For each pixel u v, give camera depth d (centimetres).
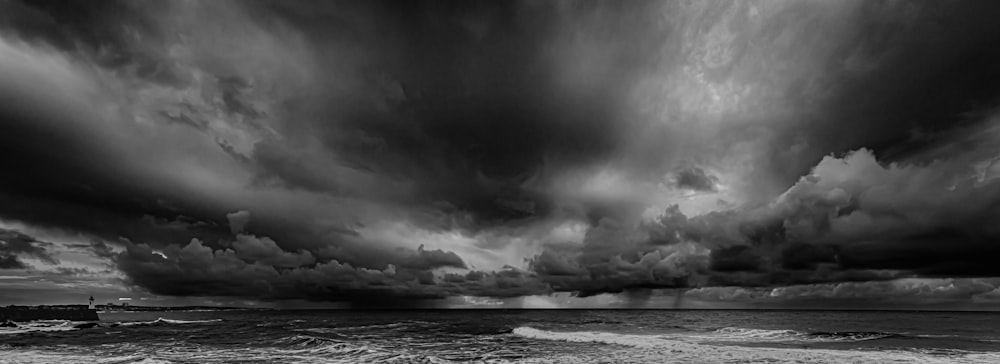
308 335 4103
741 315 9425
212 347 3066
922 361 2164
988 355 2366
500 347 3008
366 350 2795
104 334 4319
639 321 6844
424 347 3058
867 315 8844
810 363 2166
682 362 2233
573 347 2962
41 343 3381
